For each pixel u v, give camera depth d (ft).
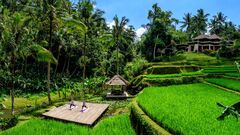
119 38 171.01
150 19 223.10
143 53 221.46
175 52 227.81
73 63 173.78
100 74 173.88
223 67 159.84
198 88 107.76
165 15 218.59
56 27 107.14
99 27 191.52
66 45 157.38
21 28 85.92
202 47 242.58
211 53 219.41
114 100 113.39
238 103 29.91
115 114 83.82
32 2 131.13
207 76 135.64
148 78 133.28
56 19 102.78
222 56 202.59
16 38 85.30
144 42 221.25
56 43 153.48
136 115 62.13
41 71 160.56
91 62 173.58
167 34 219.20
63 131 56.65
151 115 56.54
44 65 161.48
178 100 74.59
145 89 106.11
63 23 104.47
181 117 51.78
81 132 55.77
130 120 68.13
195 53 224.12
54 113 76.84
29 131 56.65
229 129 43.06
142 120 56.85
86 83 140.26
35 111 86.53
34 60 160.76
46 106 95.71
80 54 169.07
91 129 61.52
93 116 74.79
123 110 89.51
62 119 70.54
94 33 182.50
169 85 126.82
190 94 89.61
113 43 166.20
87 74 175.32
